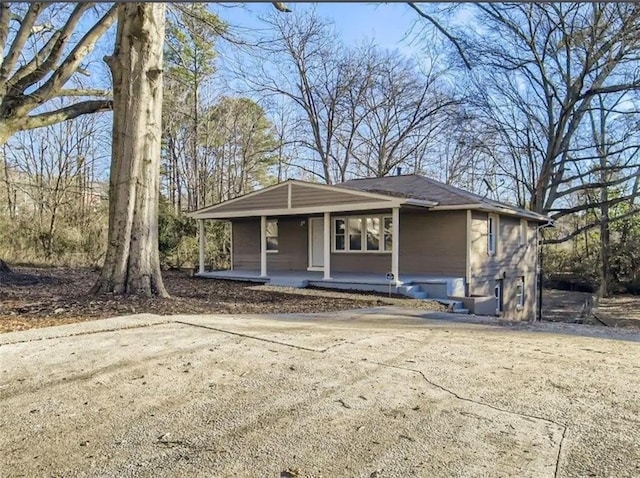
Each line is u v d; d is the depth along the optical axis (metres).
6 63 10.15
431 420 3.01
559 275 25.88
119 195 8.33
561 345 5.39
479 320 7.77
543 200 22.77
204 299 9.95
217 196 28.39
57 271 16.22
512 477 2.30
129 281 8.40
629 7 17.16
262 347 4.96
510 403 3.32
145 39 8.20
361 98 28.28
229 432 2.82
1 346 4.91
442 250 13.90
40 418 3.03
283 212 14.73
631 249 23.42
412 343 5.33
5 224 20.75
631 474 2.33
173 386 3.67
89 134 24.89
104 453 2.55
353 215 15.88
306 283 14.05
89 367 4.16
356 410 3.17
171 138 26.84
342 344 5.17
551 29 19.91
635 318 16.44
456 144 26.23
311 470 2.36
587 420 3.02
